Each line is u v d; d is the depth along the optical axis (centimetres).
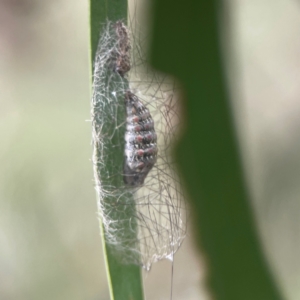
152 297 19
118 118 16
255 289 16
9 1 20
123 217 16
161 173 16
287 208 20
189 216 16
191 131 16
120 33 15
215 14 16
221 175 16
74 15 20
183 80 16
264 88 20
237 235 16
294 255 20
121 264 15
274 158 20
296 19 20
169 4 15
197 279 16
